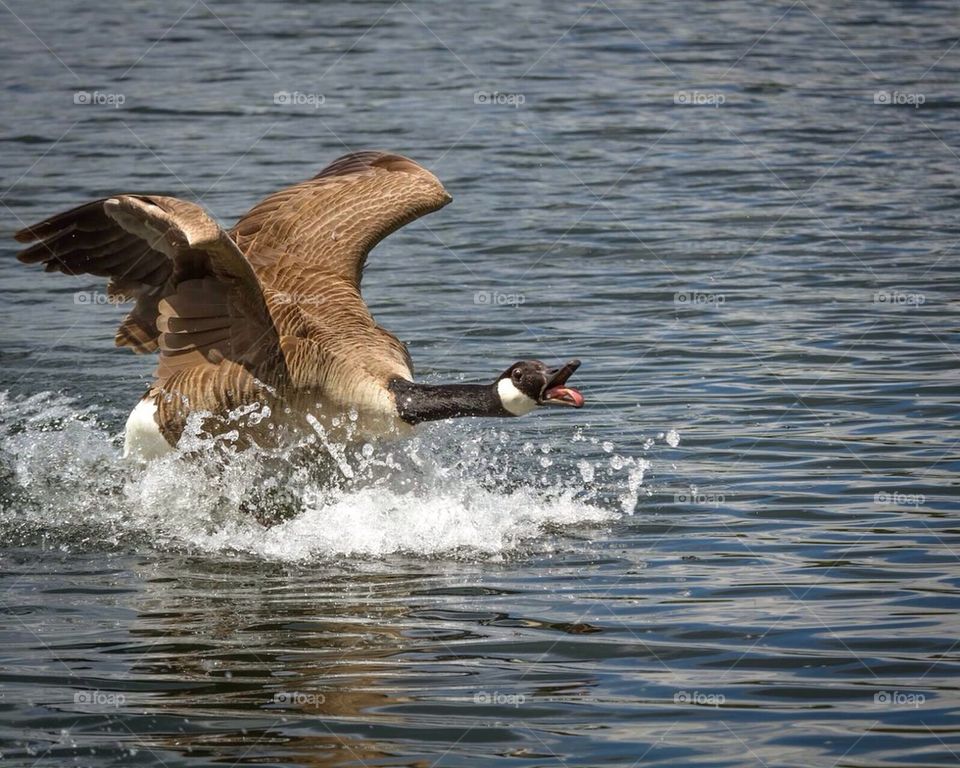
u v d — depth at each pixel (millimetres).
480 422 15484
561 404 11805
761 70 36906
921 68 37062
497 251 22469
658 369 17094
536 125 31125
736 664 9875
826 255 22078
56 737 8812
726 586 11273
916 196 25578
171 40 41312
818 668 9805
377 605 11039
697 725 8984
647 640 10289
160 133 30375
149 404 13523
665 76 36219
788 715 9133
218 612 10891
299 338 13172
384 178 15516
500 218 24297
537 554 12180
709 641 10258
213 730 8922
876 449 14359
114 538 12711
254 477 13477
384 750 8688
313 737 8828
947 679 9594
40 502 13523
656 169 27547
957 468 13805
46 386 16578
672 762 8516
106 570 11906
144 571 11883
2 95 34062
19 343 18297
